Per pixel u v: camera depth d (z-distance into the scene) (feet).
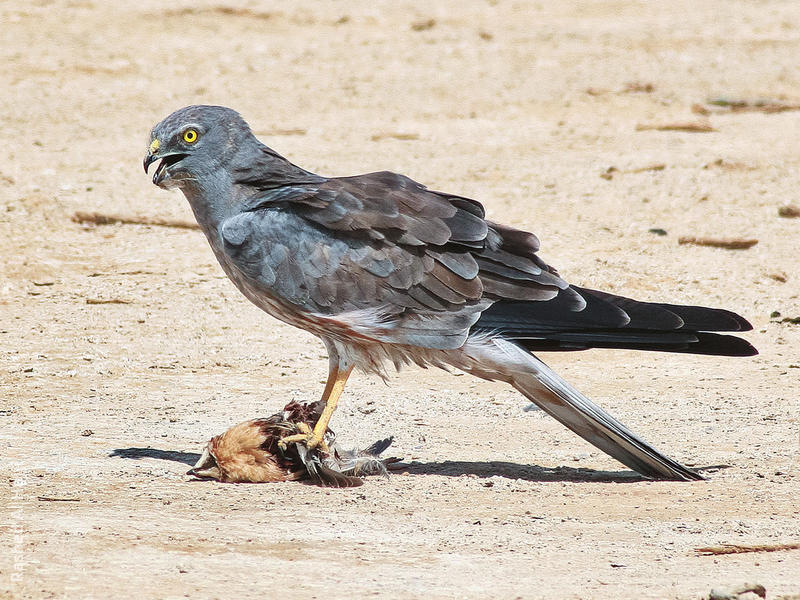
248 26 125.18
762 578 25.76
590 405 33.40
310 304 33.91
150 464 34.68
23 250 60.59
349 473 34.04
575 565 26.50
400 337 33.88
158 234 64.59
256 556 26.76
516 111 98.53
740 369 46.26
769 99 102.22
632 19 137.39
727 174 78.23
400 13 134.92
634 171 78.33
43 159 78.84
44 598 23.81
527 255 33.91
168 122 34.47
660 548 27.81
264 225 33.99
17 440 36.76
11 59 108.17
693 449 36.55
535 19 135.95
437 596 24.34
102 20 122.21
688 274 58.80
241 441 33.22
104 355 47.19
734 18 138.41
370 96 102.47
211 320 52.21
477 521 29.81
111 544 27.25
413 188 34.65
